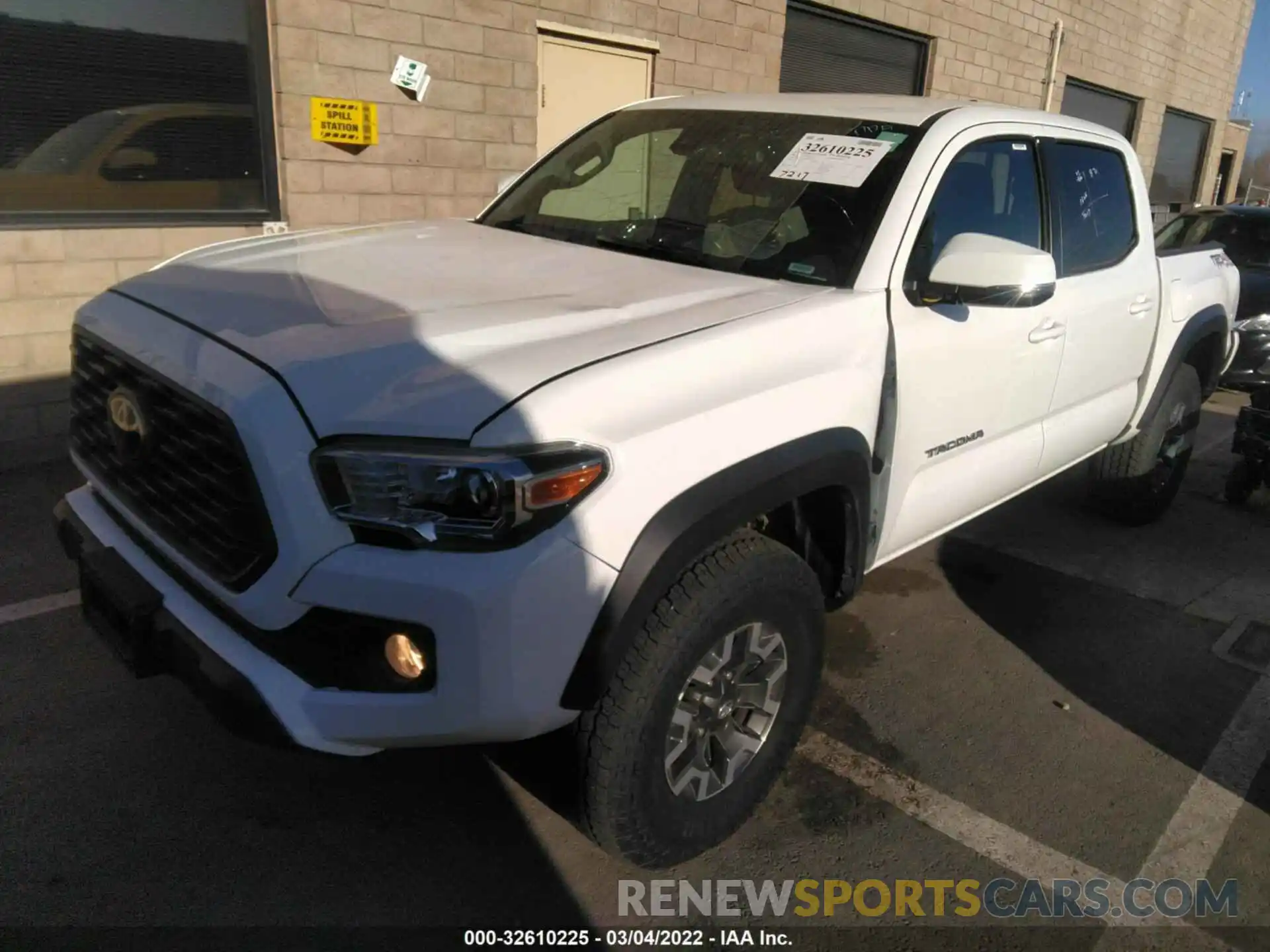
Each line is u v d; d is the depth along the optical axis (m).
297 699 2.05
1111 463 4.91
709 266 3.04
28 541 4.29
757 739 2.64
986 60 12.63
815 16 10.12
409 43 6.51
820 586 2.80
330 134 6.28
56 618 3.63
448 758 3.00
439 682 1.97
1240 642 4.02
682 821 2.46
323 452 1.93
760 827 2.79
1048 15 13.52
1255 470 5.53
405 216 6.84
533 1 7.13
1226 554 4.96
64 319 5.45
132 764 2.87
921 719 3.34
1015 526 5.18
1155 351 4.49
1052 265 2.76
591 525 2.00
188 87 5.71
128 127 5.54
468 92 6.92
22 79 5.12
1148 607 4.29
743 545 2.39
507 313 2.36
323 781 2.87
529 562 1.93
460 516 1.93
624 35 7.85
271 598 2.02
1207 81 19.09
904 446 2.95
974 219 3.28
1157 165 18.78
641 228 3.30
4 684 3.21
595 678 2.07
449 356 2.11
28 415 5.35
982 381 3.22
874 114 3.31
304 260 2.84
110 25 5.34
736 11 8.74
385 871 2.55
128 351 2.35
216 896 2.43
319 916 2.39
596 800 2.25
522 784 2.68
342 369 2.04
